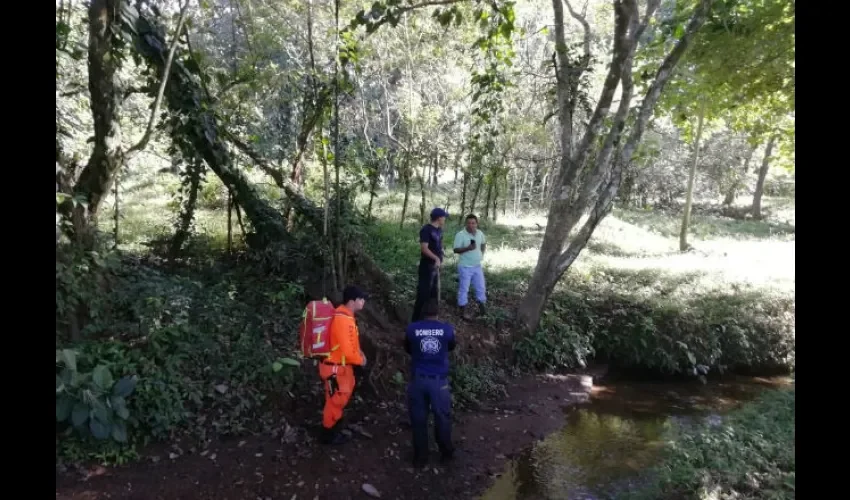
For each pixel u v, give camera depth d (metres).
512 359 8.38
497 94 9.91
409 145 14.18
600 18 14.16
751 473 4.13
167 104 7.40
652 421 7.03
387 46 14.23
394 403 6.58
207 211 12.36
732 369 9.20
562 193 8.50
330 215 8.02
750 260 13.88
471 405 7.08
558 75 8.77
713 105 11.29
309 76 8.81
